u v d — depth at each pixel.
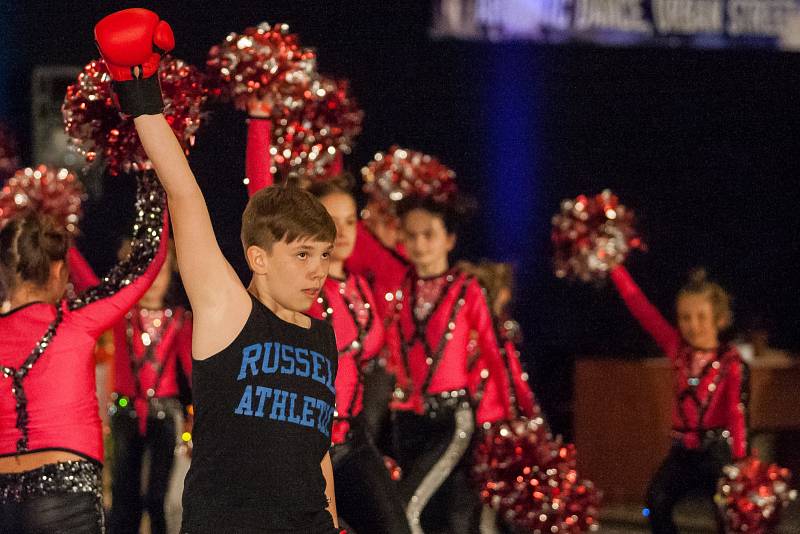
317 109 9.23
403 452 10.83
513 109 23.69
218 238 19.98
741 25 22.08
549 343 24.23
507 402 10.92
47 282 7.79
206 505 5.71
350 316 9.59
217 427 5.76
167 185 5.80
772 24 22.17
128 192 20.16
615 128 24.42
